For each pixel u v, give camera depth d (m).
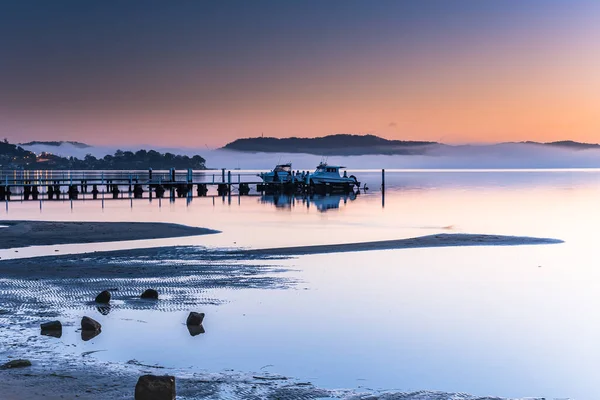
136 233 40.91
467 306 20.84
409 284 24.41
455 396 12.51
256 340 16.56
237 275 25.55
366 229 47.19
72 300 20.34
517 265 29.36
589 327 18.42
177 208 69.75
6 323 17.36
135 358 14.70
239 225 49.97
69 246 34.94
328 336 17.11
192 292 22.06
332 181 104.38
